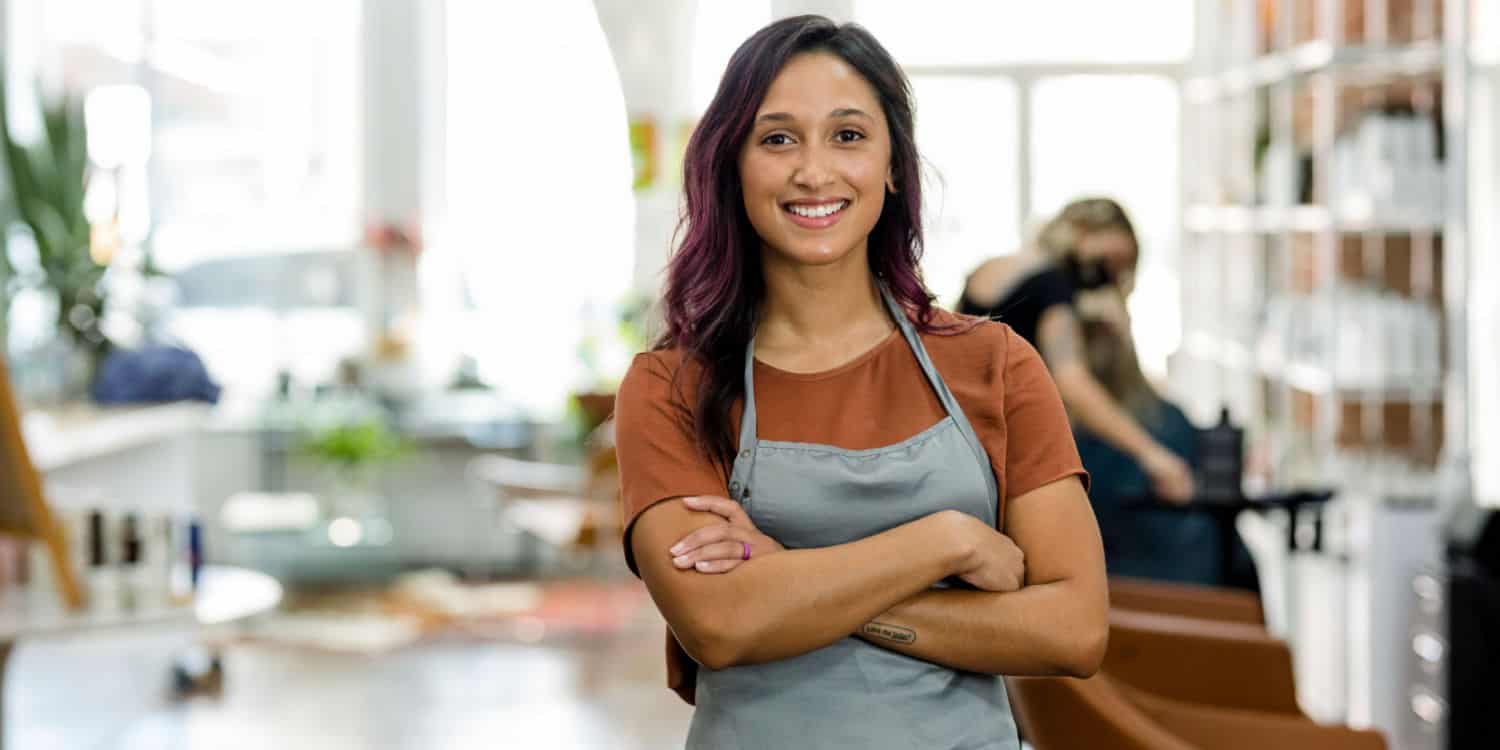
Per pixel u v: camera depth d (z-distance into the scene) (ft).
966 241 28.02
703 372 6.68
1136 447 15.53
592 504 26.40
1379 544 16.34
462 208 32.76
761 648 6.31
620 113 32.24
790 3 30.91
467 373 32.42
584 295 32.58
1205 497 15.34
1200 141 26.04
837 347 6.69
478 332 32.63
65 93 25.34
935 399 6.61
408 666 24.21
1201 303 24.73
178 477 25.54
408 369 31.96
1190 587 14.44
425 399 31.99
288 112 32.60
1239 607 13.15
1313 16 17.88
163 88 31.81
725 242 6.68
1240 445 15.60
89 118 28.02
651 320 7.14
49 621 13.28
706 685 6.63
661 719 21.15
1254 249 20.07
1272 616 19.83
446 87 32.78
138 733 20.40
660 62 31.60
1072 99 27.89
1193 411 24.53
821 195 6.43
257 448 30.81
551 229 32.50
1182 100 27.68
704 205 6.68
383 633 26.43
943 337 6.75
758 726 6.45
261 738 20.21
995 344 6.73
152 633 13.71
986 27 27.96
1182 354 25.94
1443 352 16.65
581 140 32.45
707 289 6.69
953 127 28.02
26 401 23.95
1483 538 14.65
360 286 32.68
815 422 6.57
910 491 6.48
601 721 21.06
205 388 25.72
